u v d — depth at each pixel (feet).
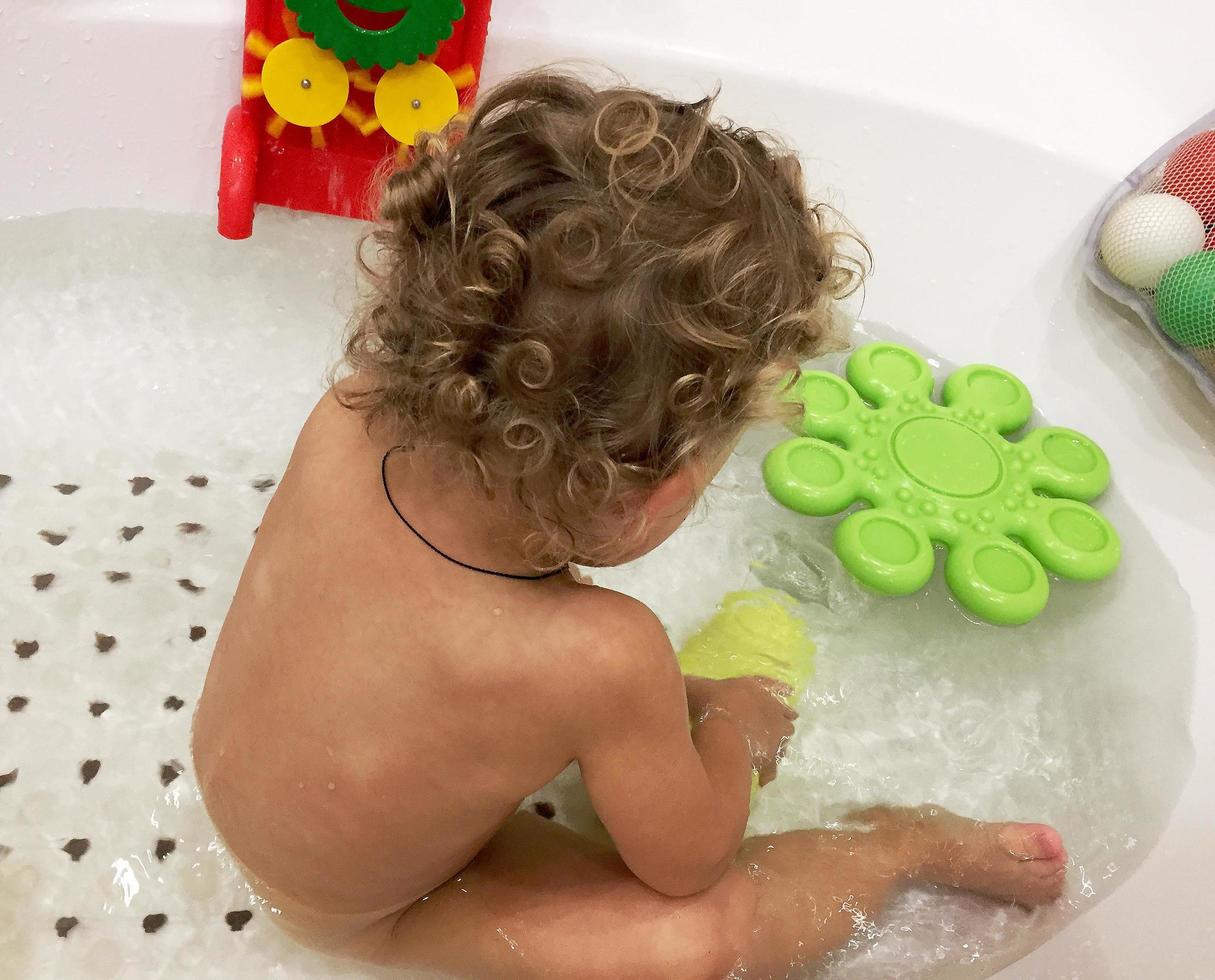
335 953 2.56
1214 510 3.23
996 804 2.94
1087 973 2.59
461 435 1.81
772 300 1.84
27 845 2.72
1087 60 3.51
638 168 1.72
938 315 3.70
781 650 3.16
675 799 2.21
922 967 2.59
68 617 3.10
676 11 3.41
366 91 3.27
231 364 3.62
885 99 3.38
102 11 3.18
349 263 3.58
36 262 3.52
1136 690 3.08
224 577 3.24
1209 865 2.70
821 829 2.81
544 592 2.04
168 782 2.84
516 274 1.67
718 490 3.44
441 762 2.10
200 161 3.49
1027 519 3.34
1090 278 3.36
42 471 3.35
